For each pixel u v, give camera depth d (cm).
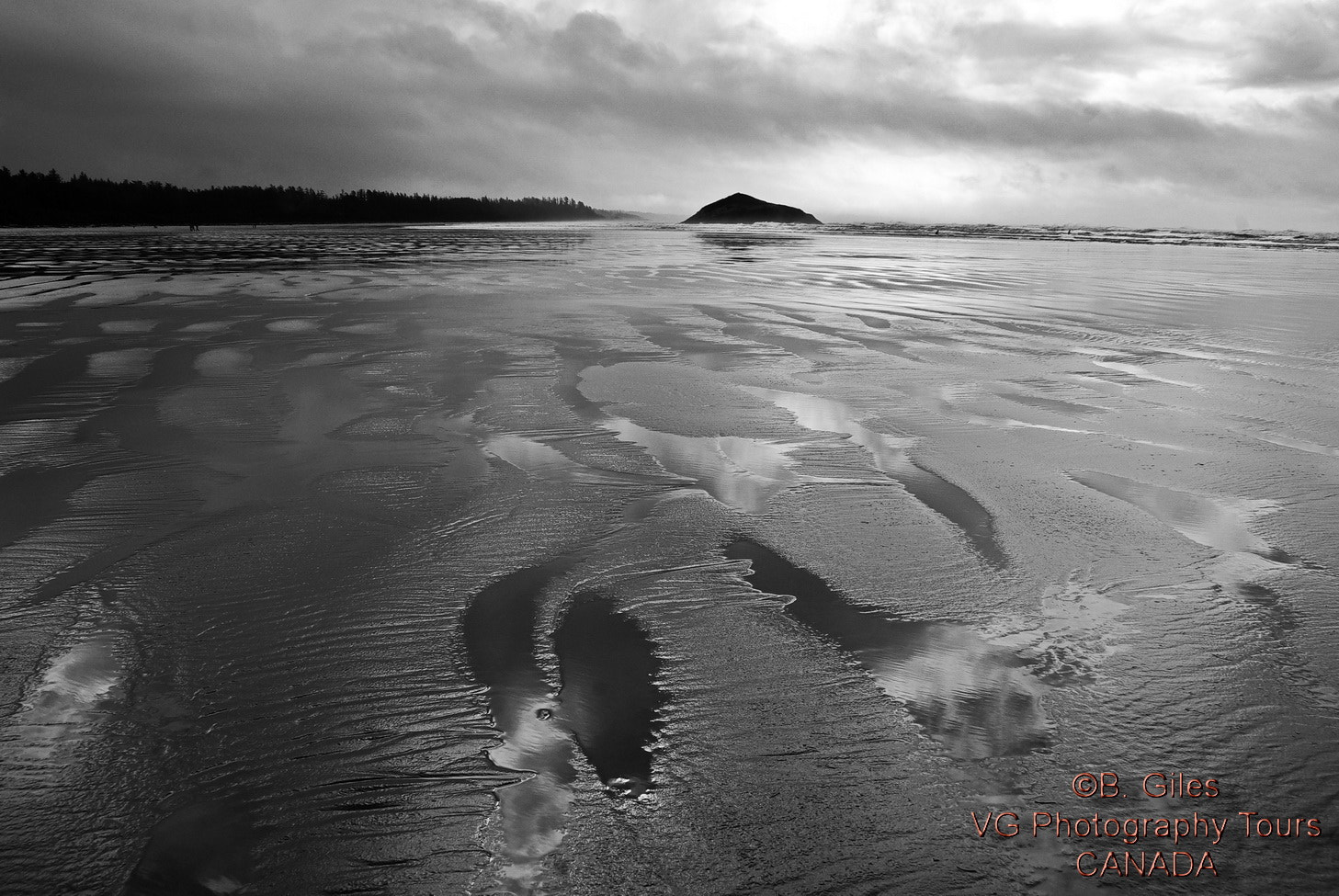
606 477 496
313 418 629
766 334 1054
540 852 207
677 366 838
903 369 824
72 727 257
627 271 2127
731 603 339
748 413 650
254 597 342
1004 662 294
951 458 533
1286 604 334
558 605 337
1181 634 311
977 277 1977
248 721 260
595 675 286
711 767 238
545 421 623
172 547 393
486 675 286
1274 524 419
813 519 429
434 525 421
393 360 854
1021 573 364
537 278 1898
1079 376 794
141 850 208
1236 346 967
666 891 195
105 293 1485
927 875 200
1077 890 197
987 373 807
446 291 1552
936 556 383
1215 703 268
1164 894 196
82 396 696
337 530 413
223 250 3173
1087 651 301
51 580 359
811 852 206
